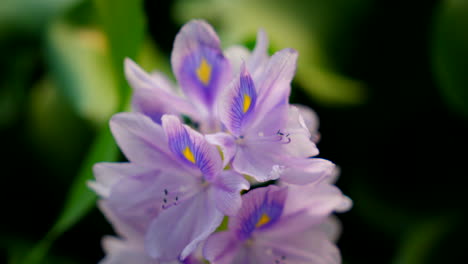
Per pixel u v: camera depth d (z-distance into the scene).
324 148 0.63
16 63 0.66
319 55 0.62
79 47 0.64
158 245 0.47
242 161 0.46
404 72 0.62
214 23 0.64
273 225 0.49
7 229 0.64
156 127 0.47
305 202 0.48
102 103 0.63
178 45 0.48
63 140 0.64
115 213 0.50
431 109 0.62
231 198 0.45
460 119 0.61
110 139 0.52
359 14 0.61
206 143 0.46
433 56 0.60
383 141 0.63
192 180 0.48
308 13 0.62
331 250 0.49
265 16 0.62
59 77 0.64
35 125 0.64
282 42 0.62
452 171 0.62
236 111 0.46
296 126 0.46
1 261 0.63
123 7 0.53
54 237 0.55
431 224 0.60
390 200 0.62
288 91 0.46
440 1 0.60
